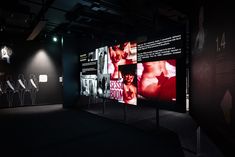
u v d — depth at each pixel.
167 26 6.07
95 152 3.02
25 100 8.47
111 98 5.65
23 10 5.20
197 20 2.20
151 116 5.74
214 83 1.69
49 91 9.12
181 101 3.38
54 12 5.86
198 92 2.19
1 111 7.04
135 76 4.60
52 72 9.22
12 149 3.18
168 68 3.63
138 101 4.48
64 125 4.78
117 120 5.23
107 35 8.57
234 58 1.32
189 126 4.54
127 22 7.04
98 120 5.35
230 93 1.38
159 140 3.56
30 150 3.12
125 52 5.05
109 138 3.71
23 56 8.45
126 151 3.05
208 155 2.84
